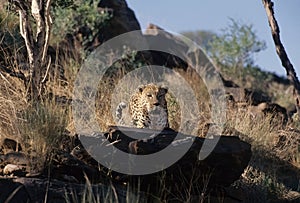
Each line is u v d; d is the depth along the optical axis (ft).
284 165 82.43
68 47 116.06
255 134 83.92
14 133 65.67
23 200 57.62
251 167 76.69
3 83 73.97
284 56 81.71
